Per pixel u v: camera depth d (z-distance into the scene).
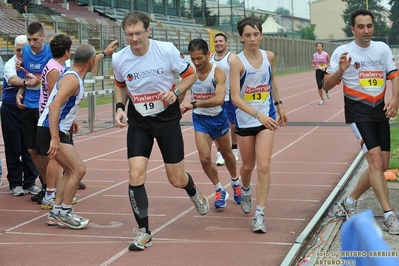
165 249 4.82
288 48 52.59
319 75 19.58
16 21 18.91
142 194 4.80
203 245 4.92
